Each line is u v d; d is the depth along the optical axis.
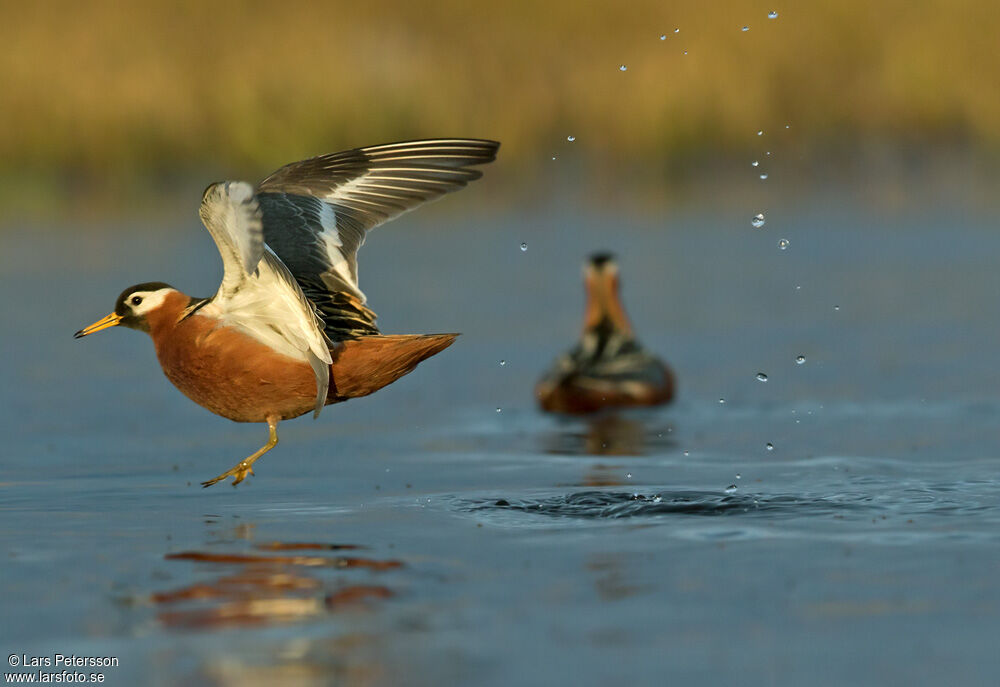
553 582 8.19
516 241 28.12
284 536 9.48
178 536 9.52
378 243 28.47
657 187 34.41
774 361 18.19
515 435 14.62
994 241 26.67
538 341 19.86
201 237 27.16
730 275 24.30
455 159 10.34
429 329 19.83
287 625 7.40
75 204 32.19
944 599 7.79
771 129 35.78
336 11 38.12
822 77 36.91
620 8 38.69
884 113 36.56
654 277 24.30
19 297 22.00
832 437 13.77
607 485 11.45
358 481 11.82
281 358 9.50
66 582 8.30
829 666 6.74
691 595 7.91
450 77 35.09
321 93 33.50
